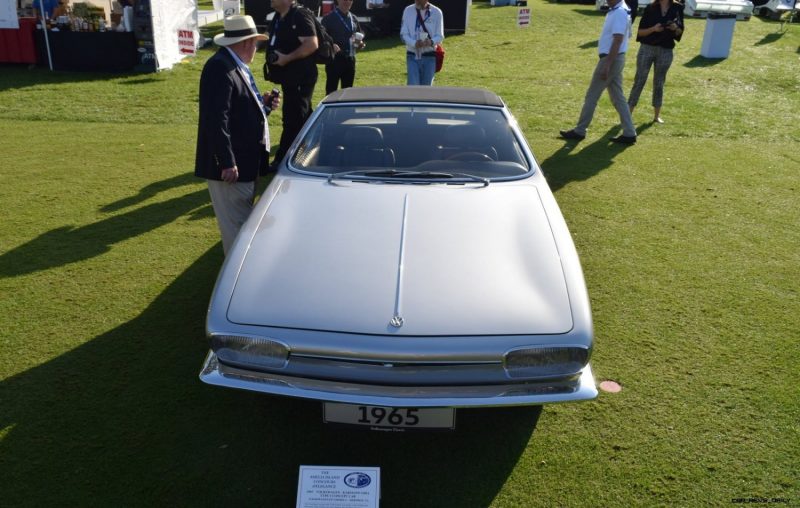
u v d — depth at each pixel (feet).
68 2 38.19
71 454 8.63
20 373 10.27
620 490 8.24
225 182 12.36
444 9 50.29
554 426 9.39
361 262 8.98
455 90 14.21
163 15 37.78
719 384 10.41
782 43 46.16
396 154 12.09
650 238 16.20
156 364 10.63
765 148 24.81
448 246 9.39
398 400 7.84
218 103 11.82
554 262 9.19
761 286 13.78
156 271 13.93
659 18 26.02
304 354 7.90
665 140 25.72
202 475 8.37
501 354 7.84
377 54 43.42
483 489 8.24
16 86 33.50
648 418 9.57
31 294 12.80
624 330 11.96
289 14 19.17
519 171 11.82
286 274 8.76
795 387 10.35
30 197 18.34
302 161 12.06
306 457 8.75
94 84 34.17
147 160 22.25
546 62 41.55
